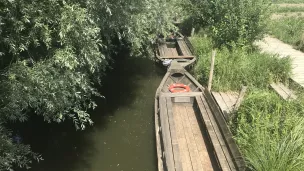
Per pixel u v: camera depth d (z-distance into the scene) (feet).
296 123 14.40
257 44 35.45
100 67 21.09
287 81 24.49
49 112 15.07
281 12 64.13
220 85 24.67
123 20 18.30
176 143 16.94
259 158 13.00
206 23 44.24
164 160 15.74
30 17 12.22
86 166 17.92
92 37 16.49
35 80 12.78
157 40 40.70
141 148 19.98
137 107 26.02
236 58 27.02
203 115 20.17
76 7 13.20
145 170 17.79
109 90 29.55
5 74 12.65
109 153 19.33
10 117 13.65
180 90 25.20
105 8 15.70
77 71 16.14
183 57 34.42
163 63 33.17
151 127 22.70
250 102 17.25
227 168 14.70
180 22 51.01
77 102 17.02
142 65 38.11
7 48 13.73
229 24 31.09
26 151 15.16
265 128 14.69
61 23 12.54
